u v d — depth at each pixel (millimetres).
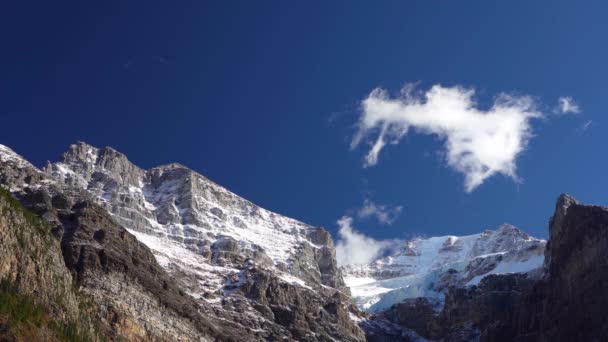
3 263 185125
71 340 192375
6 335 171500
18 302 183625
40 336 181500
